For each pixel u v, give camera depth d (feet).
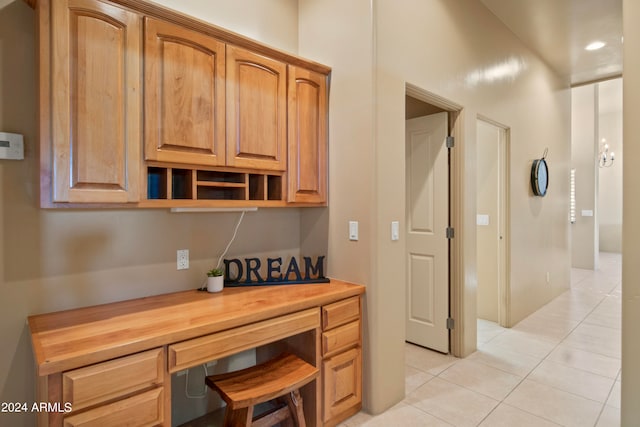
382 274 7.08
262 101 6.49
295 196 7.09
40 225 5.18
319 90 7.53
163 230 6.40
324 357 6.34
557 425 6.60
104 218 5.75
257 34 7.60
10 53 4.94
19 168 5.01
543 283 14.43
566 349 10.11
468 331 9.73
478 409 7.13
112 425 4.06
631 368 4.78
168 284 6.46
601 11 10.47
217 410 7.10
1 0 4.89
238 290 6.70
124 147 4.94
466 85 9.52
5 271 4.93
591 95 22.71
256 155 6.42
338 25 7.53
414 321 10.53
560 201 16.17
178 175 6.32
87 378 3.89
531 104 13.25
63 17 4.48
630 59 4.75
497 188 12.17
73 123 4.55
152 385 4.40
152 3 5.10
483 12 10.26
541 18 11.00
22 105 5.03
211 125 5.81
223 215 7.23
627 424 4.82
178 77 5.42
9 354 4.96
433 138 9.98
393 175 7.36
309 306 6.06
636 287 4.73
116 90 4.87
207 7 6.81
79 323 4.83
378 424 6.65
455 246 9.59
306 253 8.41
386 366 7.18
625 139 4.80
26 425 5.05
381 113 7.04
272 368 5.78
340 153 7.53
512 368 8.93
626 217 4.81
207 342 4.85
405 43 7.62
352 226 7.30
